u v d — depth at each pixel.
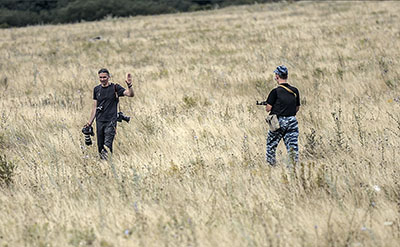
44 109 46.72
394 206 20.80
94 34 123.94
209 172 26.58
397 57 63.59
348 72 55.97
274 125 27.00
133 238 18.62
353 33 89.00
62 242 18.73
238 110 42.00
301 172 25.03
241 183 23.77
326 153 29.00
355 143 30.53
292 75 57.38
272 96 27.17
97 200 23.06
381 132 32.81
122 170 28.08
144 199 22.62
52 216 21.36
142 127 37.75
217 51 83.94
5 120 41.12
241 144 32.22
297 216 19.92
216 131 35.56
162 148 32.34
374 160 27.08
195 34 108.38
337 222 19.14
